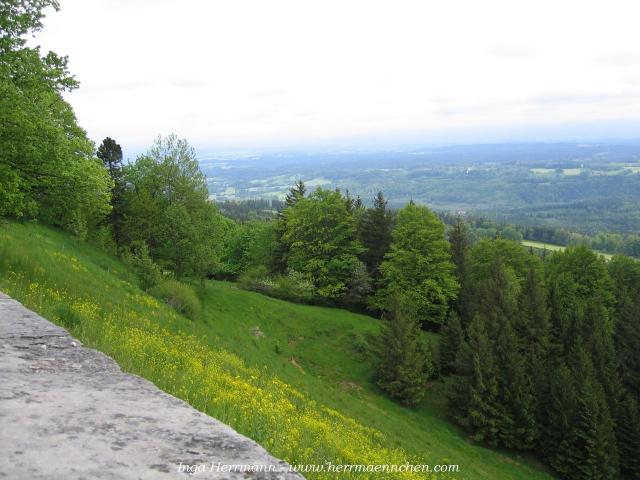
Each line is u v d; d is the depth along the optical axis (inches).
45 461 149.5
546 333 1695.4
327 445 455.8
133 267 1362.0
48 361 265.6
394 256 1998.0
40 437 165.9
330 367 1577.3
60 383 230.2
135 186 1786.4
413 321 1643.7
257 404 472.7
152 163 1720.0
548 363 1646.2
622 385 1563.7
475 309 1921.8
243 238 2866.6
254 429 341.7
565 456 1336.1
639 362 1670.8
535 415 1429.6
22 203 685.3
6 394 204.1
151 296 1106.1
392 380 1514.5
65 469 146.1
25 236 915.4
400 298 1742.1
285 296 2022.6
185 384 401.7
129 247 1648.6
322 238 2142.0
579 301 2071.9
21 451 154.2
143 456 160.9
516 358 1478.8
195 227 1627.7
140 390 231.3
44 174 716.7
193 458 163.5
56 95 828.6
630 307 1795.0
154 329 749.9
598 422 1323.8
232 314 1621.6
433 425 1427.2
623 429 1416.1
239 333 1481.3
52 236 1238.3
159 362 469.1
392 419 1309.1
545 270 2410.2
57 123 818.8
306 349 1626.5
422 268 1974.7
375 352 1599.4
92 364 270.8
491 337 1652.3
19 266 691.4
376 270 2215.8
